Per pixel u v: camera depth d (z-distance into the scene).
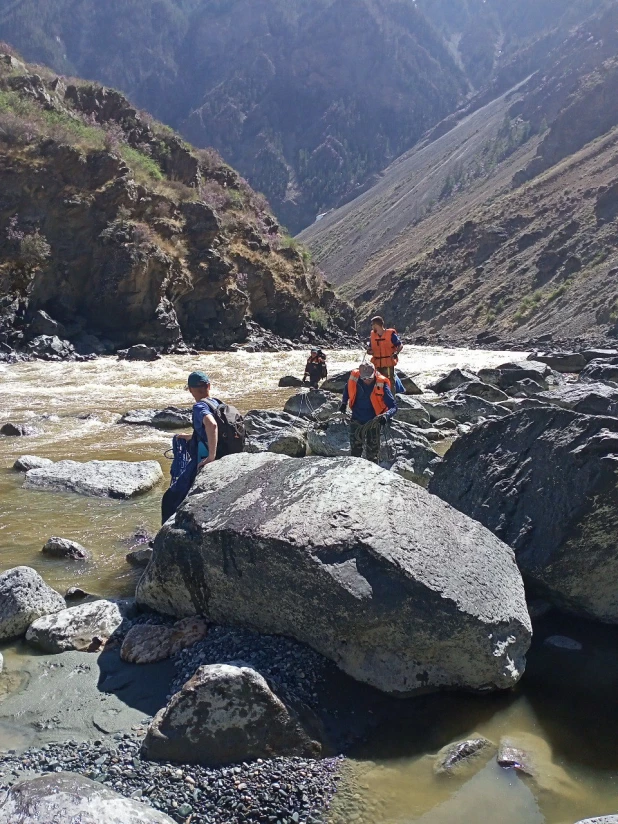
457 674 4.08
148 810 2.93
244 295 38.50
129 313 32.19
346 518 4.36
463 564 4.35
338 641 4.15
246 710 3.53
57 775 3.05
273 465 5.14
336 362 31.55
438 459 8.92
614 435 5.17
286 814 3.11
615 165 94.25
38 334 28.84
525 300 76.44
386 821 3.07
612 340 53.25
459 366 30.28
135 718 3.80
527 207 99.19
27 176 30.59
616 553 4.91
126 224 32.34
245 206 49.31
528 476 5.64
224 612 4.59
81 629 4.67
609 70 121.75
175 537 4.70
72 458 10.59
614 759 3.51
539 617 5.14
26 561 6.20
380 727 3.78
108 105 43.09
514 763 3.45
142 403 17.38
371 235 154.62
